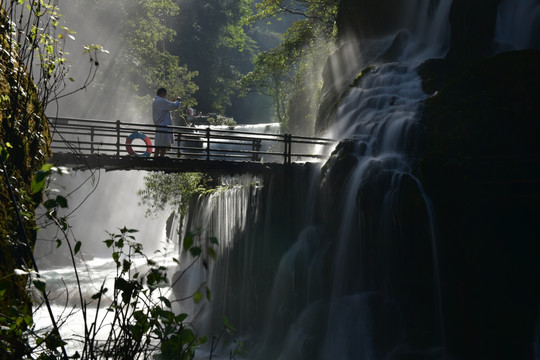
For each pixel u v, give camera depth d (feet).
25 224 12.44
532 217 38.17
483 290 35.96
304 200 47.83
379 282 39.37
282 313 44.62
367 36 73.05
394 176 40.81
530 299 36.24
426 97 49.80
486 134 39.60
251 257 49.52
